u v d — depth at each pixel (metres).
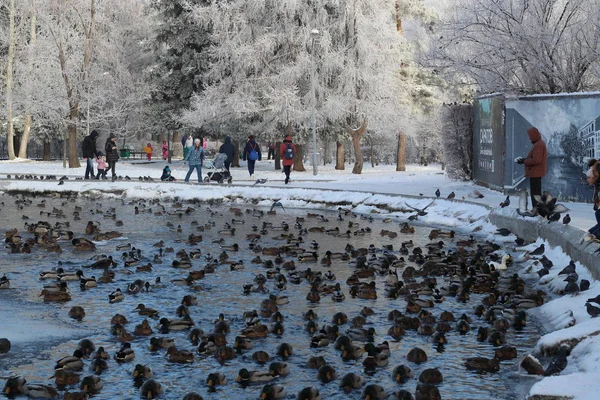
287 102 46.91
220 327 9.84
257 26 50.16
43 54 58.44
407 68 60.25
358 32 47.72
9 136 61.28
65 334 10.03
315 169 44.66
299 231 20.45
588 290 11.29
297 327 10.27
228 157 39.91
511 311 10.60
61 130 66.44
